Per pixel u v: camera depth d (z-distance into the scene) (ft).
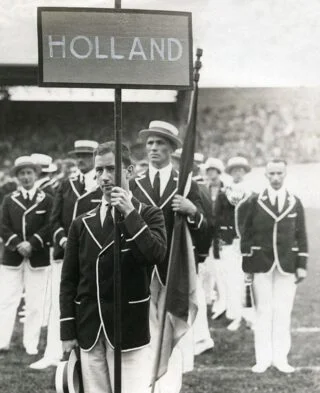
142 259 12.57
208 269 19.53
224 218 19.66
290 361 19.60
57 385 12.96
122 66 12.90
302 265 19.74
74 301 13.15
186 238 15.76
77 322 13.07
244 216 19.69
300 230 19.79
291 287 19.71
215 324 19.58
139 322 13.08
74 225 13.15
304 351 19.58
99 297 12.86
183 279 15.33
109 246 12.80
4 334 19.65
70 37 12.78
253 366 19.53
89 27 12.81
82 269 12.98
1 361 19.56
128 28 12.91
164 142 18.07
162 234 12.94
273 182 19.84
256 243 19.72
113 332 12.87
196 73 14.80
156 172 17.90
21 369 19.53
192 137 15.64
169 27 13.01
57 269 19.69
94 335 12.92
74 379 13.12
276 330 19.63
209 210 19.58
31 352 19.62
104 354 13.12
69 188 19.57
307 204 19.83
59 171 19.80
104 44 12.85
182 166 15.96
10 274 19.77
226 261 19.58
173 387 16.06
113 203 12.39
